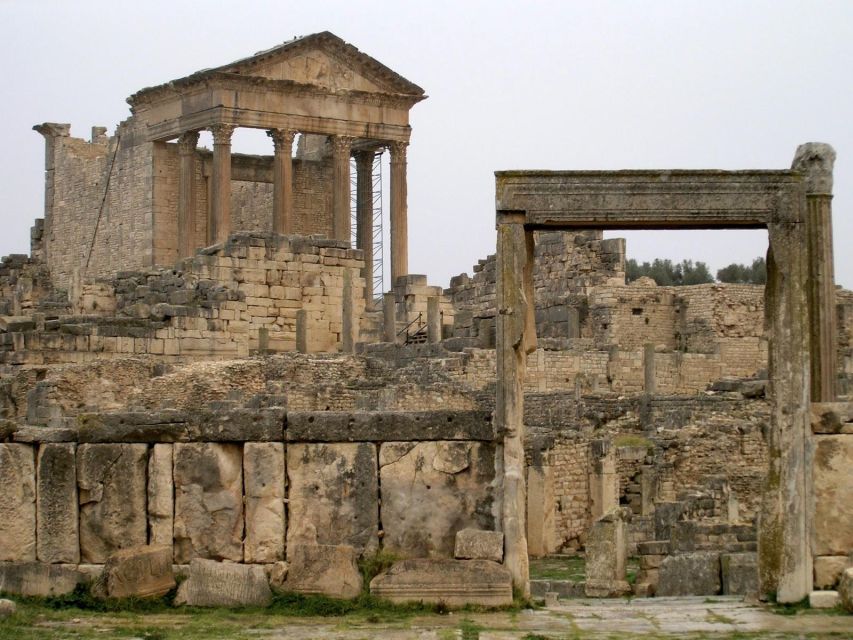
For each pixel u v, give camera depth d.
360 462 31.09
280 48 112.94
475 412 31.03
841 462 29.89
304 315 70.50
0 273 98.56
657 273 155.88
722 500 50.91
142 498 31.34
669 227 30.42
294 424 31.28
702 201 29.86
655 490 57.81
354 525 31.03
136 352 60.69
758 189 29.84
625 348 83.69
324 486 31.12
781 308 29.75
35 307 71.38
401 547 30.91
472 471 30.88
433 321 80.19
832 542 29.94
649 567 43.09
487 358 70.31
